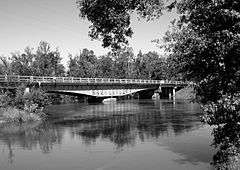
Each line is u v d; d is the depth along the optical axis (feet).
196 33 47.14
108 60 453.17
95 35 57.62
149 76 431.84
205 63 47.62
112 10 53.88
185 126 119.65
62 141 96.73
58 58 430.61
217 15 45.24
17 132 116.98
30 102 166.91
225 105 43.21
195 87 48.47
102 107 241.96
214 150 75.41
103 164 67.82
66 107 251.60
